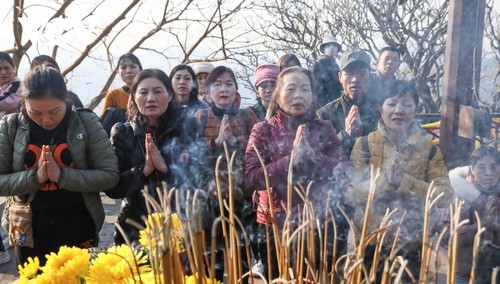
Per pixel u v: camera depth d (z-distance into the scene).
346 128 2.32
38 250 1.99
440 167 1.89
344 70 2.58
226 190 1.92
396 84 1.94
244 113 2.30
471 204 1.96
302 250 0.81
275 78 2.54
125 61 3.19
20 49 5.04
